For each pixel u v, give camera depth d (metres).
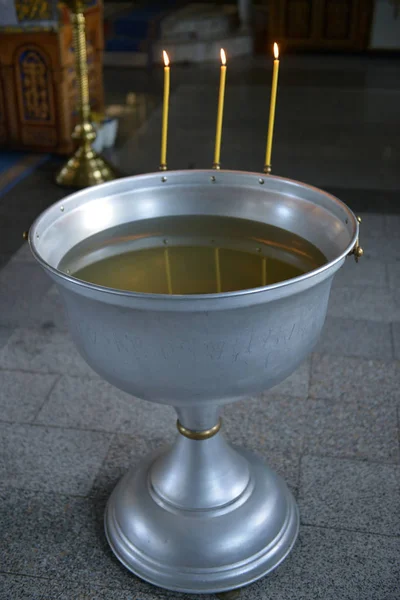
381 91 6.88
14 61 4.92
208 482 1.78
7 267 3.48
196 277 1.40
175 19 8.41
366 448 2.22
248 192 1.66
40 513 1.99
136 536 1.79
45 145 5.20
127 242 1.57
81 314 1.33
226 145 5.40
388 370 2.61
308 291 1.28
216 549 1.73
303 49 8.62
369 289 3.22
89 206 1.58
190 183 1.68
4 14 4.73
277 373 1.40
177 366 1.29
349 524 1.93
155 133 5.69
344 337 2.84
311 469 2.13
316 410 2.39
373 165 4.95
